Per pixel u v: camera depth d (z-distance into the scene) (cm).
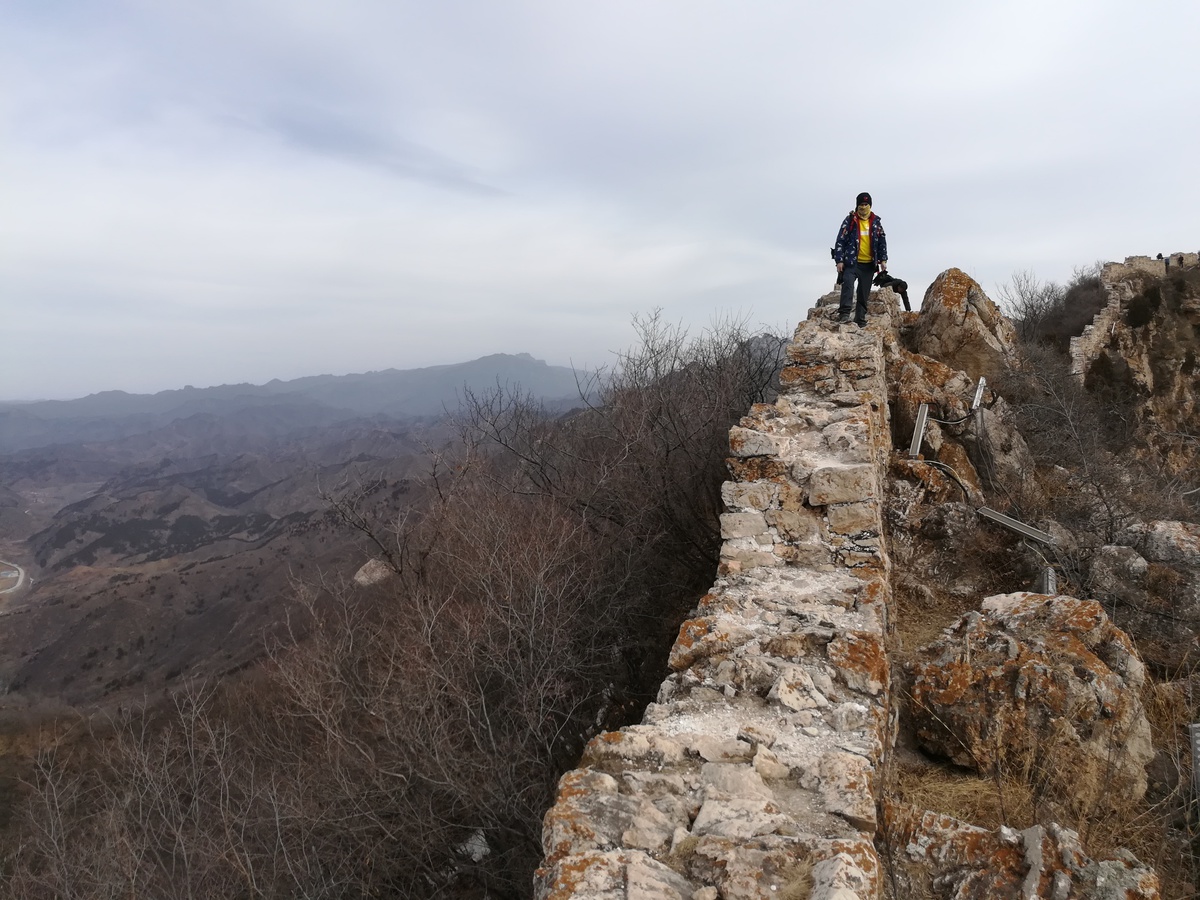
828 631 388
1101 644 461
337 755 667
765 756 296
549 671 654
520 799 576
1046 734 412
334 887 614
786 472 572
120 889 674
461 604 804
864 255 903
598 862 231
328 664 775
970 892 284
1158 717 505
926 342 1090
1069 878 270
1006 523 736
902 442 908
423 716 621
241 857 672
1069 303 2848
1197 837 376
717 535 888
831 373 759
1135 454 1472
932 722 439
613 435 1035
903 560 739
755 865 224
